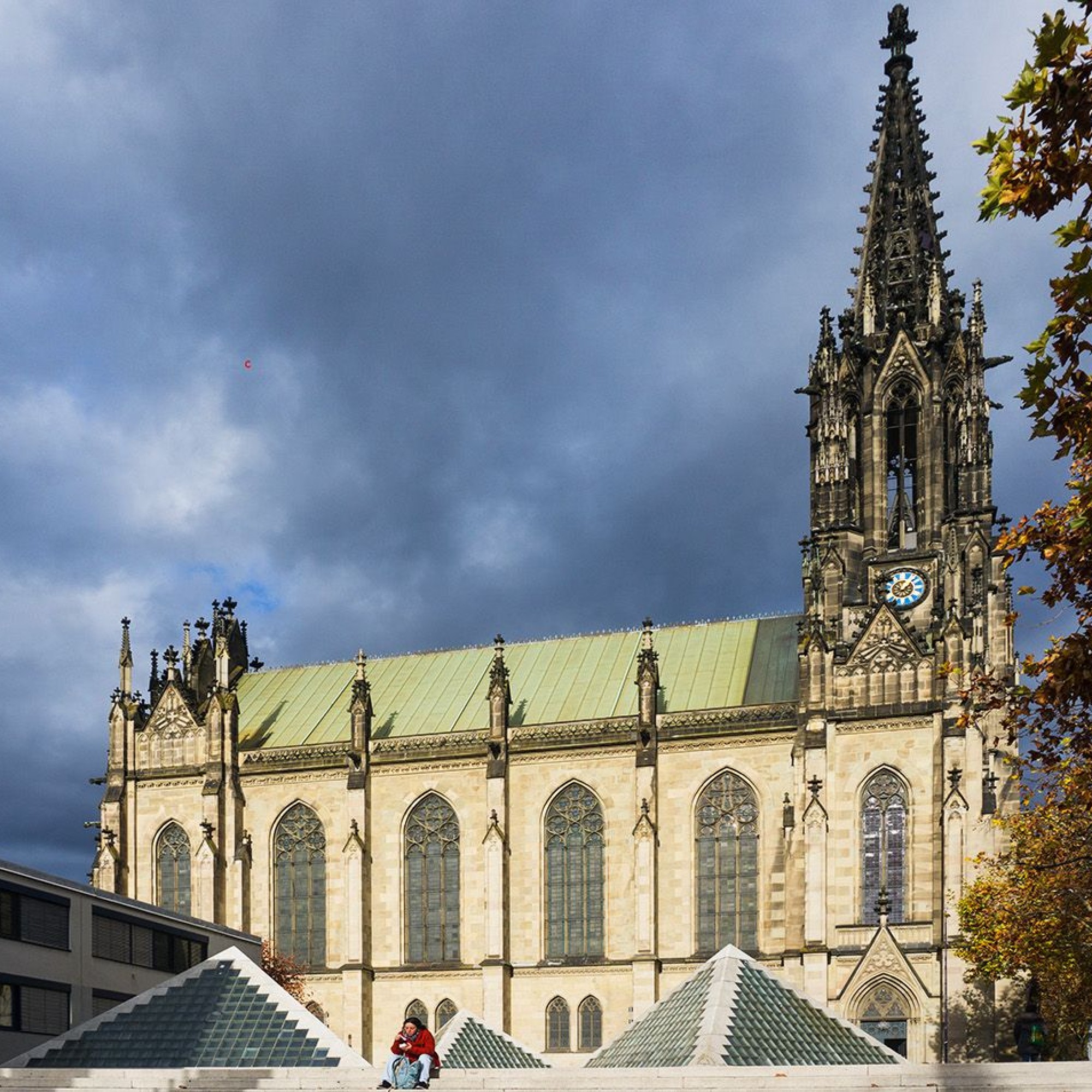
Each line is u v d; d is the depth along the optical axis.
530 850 116.25
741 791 112.00
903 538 120.56
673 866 112.31
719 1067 54.09
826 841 105.19
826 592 114.94
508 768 117.50
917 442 118.50
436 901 118.62
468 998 114.94
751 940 109.31
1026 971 91.75
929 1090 51.19
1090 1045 89.88
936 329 118.75
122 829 127.25
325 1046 63.25
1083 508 30.67
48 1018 79.25
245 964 68.88
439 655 137.25
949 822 100.25
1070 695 32.00
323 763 123.00
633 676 124.88
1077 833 65.81
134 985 88.25
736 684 119.44
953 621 105.25
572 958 113.44
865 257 125.69
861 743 106.62
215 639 130.00
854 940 103.44
